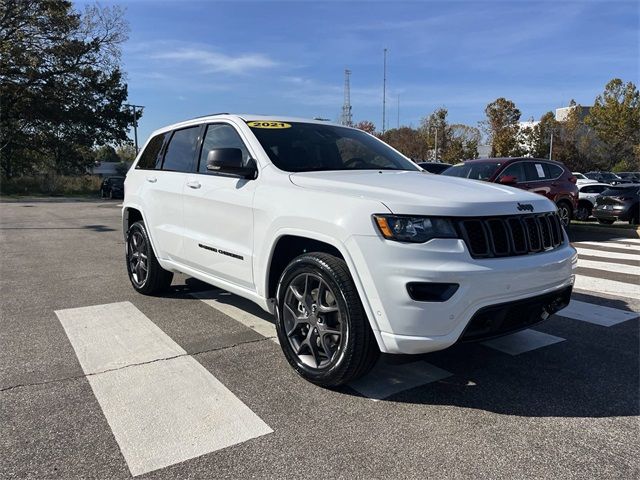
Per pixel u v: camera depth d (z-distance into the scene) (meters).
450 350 4.24
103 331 4.60
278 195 3.77
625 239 11.75
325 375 3.39
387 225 3.05
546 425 3.03
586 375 3.76
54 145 43.69
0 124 40.84
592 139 61.91
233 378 3.63
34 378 3.59
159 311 5.23
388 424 3.03
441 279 2.96
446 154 58.97
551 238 3.61
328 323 3.45
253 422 3.03
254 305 5.45
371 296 3.10
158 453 2.71
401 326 3.03
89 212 19.38
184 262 5.04
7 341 4.33
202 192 4.62
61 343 4.29
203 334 4.53
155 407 3.19
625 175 44.28
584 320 5.10
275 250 3.84
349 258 3.17
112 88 44.97
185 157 5.19
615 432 2.96
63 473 2.54
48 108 40.66
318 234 3.37
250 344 4.29
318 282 3.47
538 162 11.77
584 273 7.47
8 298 5.76
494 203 3.28
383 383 3.59
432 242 3.01
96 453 2.70
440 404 3.29
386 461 2.65
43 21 39.28
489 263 3.10
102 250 9.46
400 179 3.84
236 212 4.18
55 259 8.42
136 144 48.31
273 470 2.57
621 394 3.45
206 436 2.87
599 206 17.78
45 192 41.16
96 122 44.69
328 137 4.73
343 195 3.36
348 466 2.61
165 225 5.28
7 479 2.48
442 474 2.55
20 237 11.42
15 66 38.94
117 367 3.79
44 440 2.82
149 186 5.60
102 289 6.21
